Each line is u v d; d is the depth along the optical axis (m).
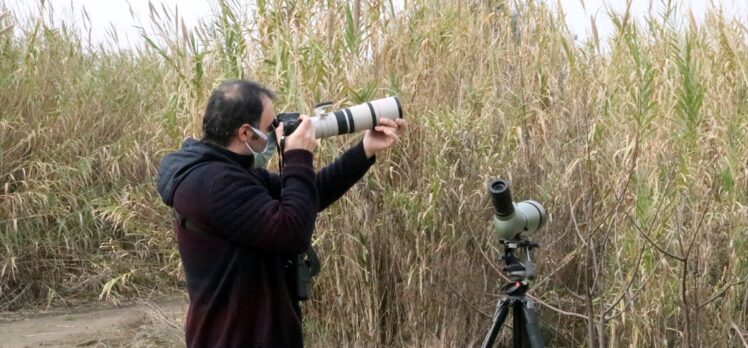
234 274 2.99
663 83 5.38
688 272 4.71
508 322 5.41
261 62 5.71
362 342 5.25
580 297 5.20
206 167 2.99
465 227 5.27
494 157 5.48
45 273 8.04
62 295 7.99
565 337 5.54
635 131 5.13
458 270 5.25
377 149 3.47
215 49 5.79
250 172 3.14
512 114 5.88
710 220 4.69
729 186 4.77
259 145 3.12
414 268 5.24
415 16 6.25
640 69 5.32
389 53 5.78
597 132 5.53
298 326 3.12
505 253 3.99
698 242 4.70
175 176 3.03
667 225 4.79
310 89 5.41
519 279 3.92
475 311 5.35
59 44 9.34
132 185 8.48
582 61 6.16
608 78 5.71
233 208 2.93
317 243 5.27
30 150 8.27
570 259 5.23
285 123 3.18
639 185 4.86
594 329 5.01
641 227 4.74
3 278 7.86
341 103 5.39
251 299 3.00
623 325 4.89
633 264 4.82
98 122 8.77
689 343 4.45
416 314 5.25
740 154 5.01
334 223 5.26
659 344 4.81
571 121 5.72
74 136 8.52
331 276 5.30
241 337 2.99
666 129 5.06
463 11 6.88
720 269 4.96
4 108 8.23
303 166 3.07
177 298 7.81
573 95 5.89
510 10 6.97
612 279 5.15
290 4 5.89
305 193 3.03
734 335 4.85
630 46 5.38
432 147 5.34
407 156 5.39
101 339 6.55
